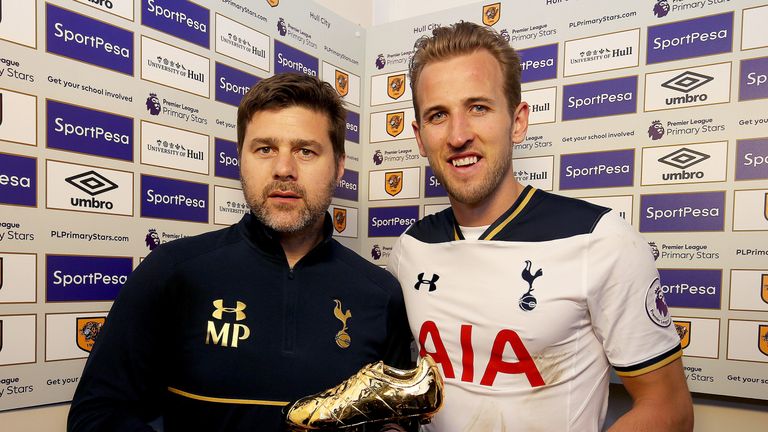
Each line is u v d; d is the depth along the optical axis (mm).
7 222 774
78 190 859
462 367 817
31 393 806
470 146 814
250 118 792
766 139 989
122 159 920
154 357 745
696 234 1050
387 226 1468
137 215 945
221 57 1104
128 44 928
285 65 1265
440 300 853
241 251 802
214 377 717
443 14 1378
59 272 836
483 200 861
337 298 820
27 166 795
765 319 985
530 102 1240
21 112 788
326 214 863
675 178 1072
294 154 783
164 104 990
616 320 753
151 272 752
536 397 769
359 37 1501
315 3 1351
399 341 889
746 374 1000
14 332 787
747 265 1002
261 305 766
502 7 1282
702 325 1041
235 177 1138
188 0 1032
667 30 1083
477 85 806
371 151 1504
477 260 835
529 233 824
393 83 1466
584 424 772
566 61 1196
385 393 639
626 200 1123
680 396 754
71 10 845
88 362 729
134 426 665
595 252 768
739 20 1013
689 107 1060
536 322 765
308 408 640
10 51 774
